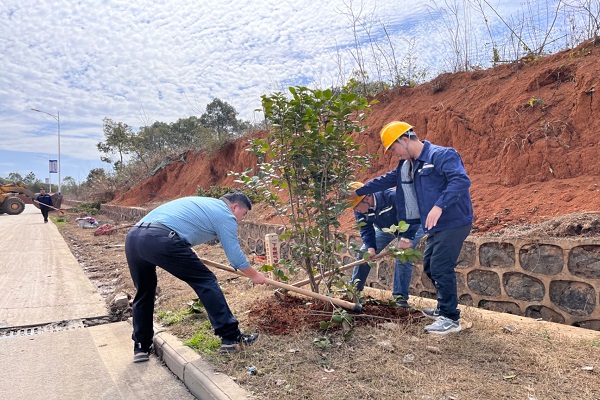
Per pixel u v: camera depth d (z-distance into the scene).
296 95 3.92
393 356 3.38
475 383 2.93
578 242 4.00
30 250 11.45
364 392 2.89
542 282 4.25
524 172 6.03
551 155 5.85
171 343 4.00
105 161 30.45
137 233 3.64
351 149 4.22
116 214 22.69
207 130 18.89
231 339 3.69
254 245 9.19
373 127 8.98
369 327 3.92
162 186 22.00
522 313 4.40
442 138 7.68
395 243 5.32
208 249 9.59
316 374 3.20
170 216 3.67
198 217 3.70
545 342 3.51
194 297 5.46
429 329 3.76
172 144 28.77
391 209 4.53
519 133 6.37
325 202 4.19
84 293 6.69
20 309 5.80
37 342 4.62
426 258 4.00
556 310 4.15
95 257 10.27
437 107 8.03
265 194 4.35
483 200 5.93
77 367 3.95
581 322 3.98
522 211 5.27
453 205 3.67
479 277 4.76
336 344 3.64
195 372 3.36
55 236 15.01
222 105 28.33
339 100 3.94
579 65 6.43
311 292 4.05
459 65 9.12
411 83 9.66
